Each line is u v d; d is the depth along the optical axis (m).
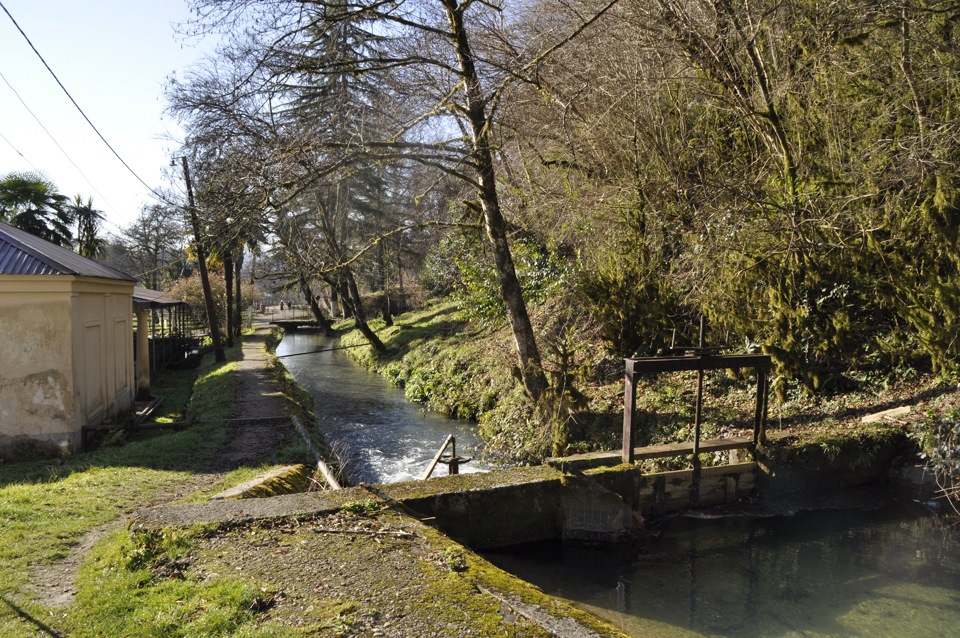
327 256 21.94
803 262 10.21
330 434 13.75
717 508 8.23
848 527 7.60
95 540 5.87
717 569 6.62
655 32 11.39
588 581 6.36
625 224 12.74
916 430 8.28
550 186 14.59
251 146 10.25
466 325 21.48
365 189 22.59
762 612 5.69
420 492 6.56
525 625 4.02
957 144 8.96
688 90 12.12
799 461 8.37
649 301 12.20
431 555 5.02
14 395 10.13
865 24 9.87
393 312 39.03
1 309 10.09
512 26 13.09
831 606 5.81
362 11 10.25
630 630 5.35
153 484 7.98
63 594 4.62
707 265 10.92
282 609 4.16
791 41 11.17
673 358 7.98
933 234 8.92
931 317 8.84
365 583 4.52
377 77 11.19
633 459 7.86
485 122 11.21
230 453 9.87
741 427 9.34
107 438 10.90
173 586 4.53
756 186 10.89
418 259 30.88
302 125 10.74
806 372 9.86
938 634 5.29
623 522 7.25
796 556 6.90
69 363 10.34
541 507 7.13
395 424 14.77
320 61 10.48
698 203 11.56
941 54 9.59
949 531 7.43
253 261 32.47
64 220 25.56
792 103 11.06
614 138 12.48
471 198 15.33
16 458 10.12
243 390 16.50
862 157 9.98
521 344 11.65
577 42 12.25
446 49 11.85
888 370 9.51
